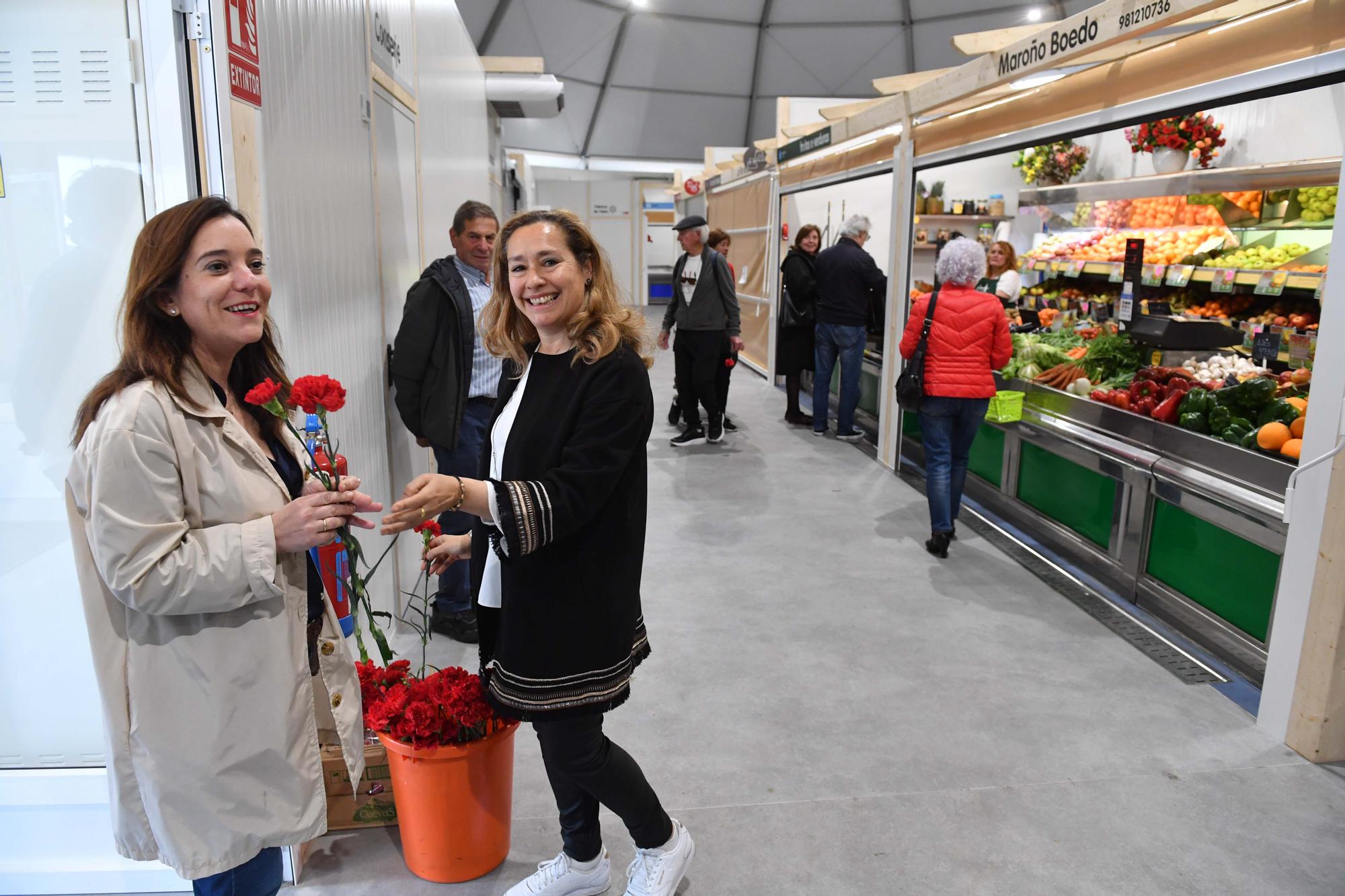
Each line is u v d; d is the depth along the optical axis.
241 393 1.58
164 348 1.36
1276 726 2.76
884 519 5.03
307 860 2.21
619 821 2.38
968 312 4.08
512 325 1.78
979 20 15.51
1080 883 2.13
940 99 5.12
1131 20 3.27
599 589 1.69
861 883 2.13
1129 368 4.73
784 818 2.38
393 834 2.31
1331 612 2.54
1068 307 6.36
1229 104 3.09
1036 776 2.57
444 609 3.44
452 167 5.76
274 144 2.15
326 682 1.63
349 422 2.87
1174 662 3.29
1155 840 2.29
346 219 2.84
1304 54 2.73
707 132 18.61
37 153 1.84
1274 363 4.32
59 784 2.02
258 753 1.46
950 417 4.27
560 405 1.66
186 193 1.85
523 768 2.62
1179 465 3.54
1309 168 4.63
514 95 8.40
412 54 4.16
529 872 2.16
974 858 2.22
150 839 1.47
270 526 1.39
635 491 1.72
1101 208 6.67
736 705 2.98
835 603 3.85
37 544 1.96
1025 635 3.53
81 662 2.01
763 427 7.50
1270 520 3.00
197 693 1.41
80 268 1.88
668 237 20.75
